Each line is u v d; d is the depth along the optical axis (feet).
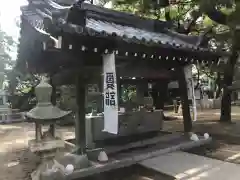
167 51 19.40
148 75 21.57
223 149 21.70
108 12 23.41
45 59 19.01
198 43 23.04
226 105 37.04
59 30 12.77
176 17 34.37
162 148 21.22
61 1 21.26
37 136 13.42
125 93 46.32
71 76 19.44
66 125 39.68
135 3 30.66
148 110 27.73
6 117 46.55
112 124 16.16
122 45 16.20
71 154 17.54
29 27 17.34
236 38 28.27
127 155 19.45
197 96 72.28
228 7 23.11
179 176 15.49
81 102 17.89
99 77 18.42
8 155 22.59
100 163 17.54
